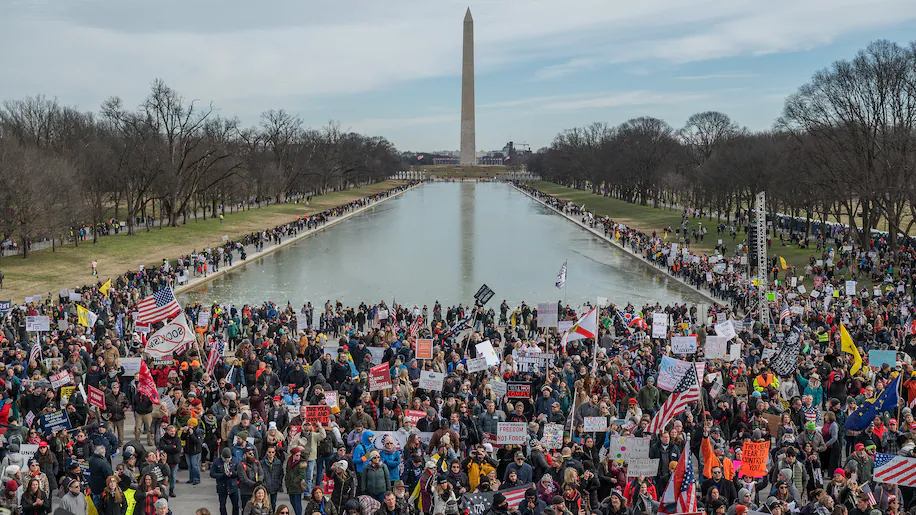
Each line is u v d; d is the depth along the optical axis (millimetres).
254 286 113438
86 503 27562
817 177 129250
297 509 30438
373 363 48406
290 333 70375
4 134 179750
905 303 80812
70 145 184875
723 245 145250
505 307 85500
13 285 110250
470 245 161750
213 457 36750
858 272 113750
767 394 40062
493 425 34125
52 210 133875
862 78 122062
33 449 31812
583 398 36250
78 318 67812
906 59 119562
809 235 158375
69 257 134875
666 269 126562
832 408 37156
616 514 26359
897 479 27234
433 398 37625
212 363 43812
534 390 43344
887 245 126125
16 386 41156
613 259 141750
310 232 185875
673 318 79438
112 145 173125
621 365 44812
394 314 78812
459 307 82375
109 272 123188
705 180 195625
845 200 122438
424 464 30047
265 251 148625
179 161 192000
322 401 35562
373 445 30688
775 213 167375
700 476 33906
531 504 25875
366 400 36219
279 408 36250
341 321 78625
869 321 71750
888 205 118312
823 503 26047
